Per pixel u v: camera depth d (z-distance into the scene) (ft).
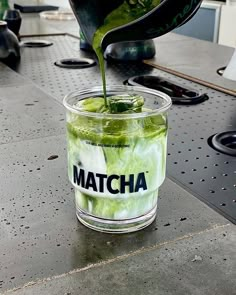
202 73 1.91
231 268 0.68
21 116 1.38
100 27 0.80
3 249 0.72
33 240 0.75
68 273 0.67
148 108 0.77
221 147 1.16
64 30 2.99
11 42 2.15
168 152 1.13
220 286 0.64
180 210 0.84
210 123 1.35
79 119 0.73
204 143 1.20
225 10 4.05
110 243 0.74
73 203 0.86
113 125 0.71
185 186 0.95
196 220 0.81
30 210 0.84
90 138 0.71
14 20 2.65
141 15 0.77
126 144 0.70
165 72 1.95
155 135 0.72
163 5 0.73
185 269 0.68
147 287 0.64
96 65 2.08
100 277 0.66
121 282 0.65
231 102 1.55
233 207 0.87
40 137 1.21
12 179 0.96
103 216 0.75
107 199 0.74
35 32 2.90
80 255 0.71
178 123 1.35
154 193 0.78
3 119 1.35
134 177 0.72
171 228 0.78
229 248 0.73
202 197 0.90
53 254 0.71
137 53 2.10
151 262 0.69
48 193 0.90
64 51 2.38
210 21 4.20
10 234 0.76
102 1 0.80
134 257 0.70
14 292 0.63
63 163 1.04
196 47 2.48
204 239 0.75
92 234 0.76
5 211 0.83
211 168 1.05
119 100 0.76
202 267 0.68
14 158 1.07
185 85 1.73
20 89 1.68
